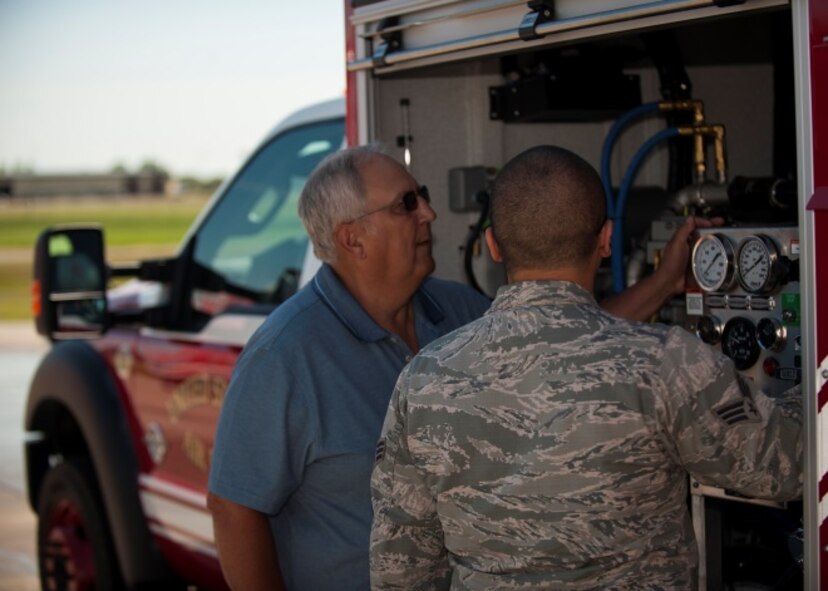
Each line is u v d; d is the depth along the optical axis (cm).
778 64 341
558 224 207
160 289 461
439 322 292
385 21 299
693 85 361
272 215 420
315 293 270
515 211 209
